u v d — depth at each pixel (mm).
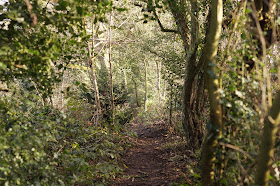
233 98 2822
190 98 6438
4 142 2748
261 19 3248
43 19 2822
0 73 2855
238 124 2799
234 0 4031
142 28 13766
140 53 16203
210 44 2791
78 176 3883
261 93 2885
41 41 3021
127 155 7281
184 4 6191
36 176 3129
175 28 9453
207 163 2863
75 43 3201
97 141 6152
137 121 16688
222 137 2701
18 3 2818
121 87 12531
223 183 3094
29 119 3889
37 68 2988
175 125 9906
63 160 3787
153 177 5277
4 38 2908
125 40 10375
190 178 4617
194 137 6617
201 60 5957
